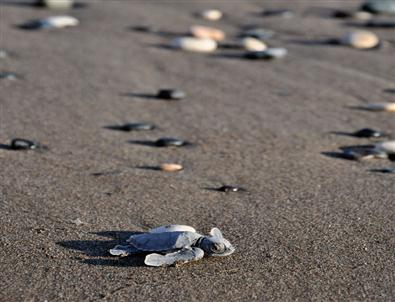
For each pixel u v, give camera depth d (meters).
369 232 3.63
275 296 3.04
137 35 7.79
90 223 3.63
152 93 5.95
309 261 3.33
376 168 4.54
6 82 5.97
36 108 5.41
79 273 3.18
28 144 4.62
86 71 6.42
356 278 3.20
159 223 3.67
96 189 4.05
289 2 9.91
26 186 4.04
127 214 3.75
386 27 8.63
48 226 3.58
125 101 5.70
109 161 4.50
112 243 3.44
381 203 3.98
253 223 3.70
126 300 2.98
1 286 3.07
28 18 8.26
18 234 3.49
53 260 3.28
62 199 3.89
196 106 5.66
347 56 7.35
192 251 3.26
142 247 3.32
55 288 3.06
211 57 7.16
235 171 4.41
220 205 3.91
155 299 2.99
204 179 4.27
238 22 8.69
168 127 5.18
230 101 5.82
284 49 7.47
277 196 4.05
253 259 3.33
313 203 3.96
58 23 7.90
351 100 5.95
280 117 5.46
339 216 3.81
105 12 8.69
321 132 5.17
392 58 7.31
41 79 6.12
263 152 4.75
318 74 6.68
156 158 4.59
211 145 4.86
